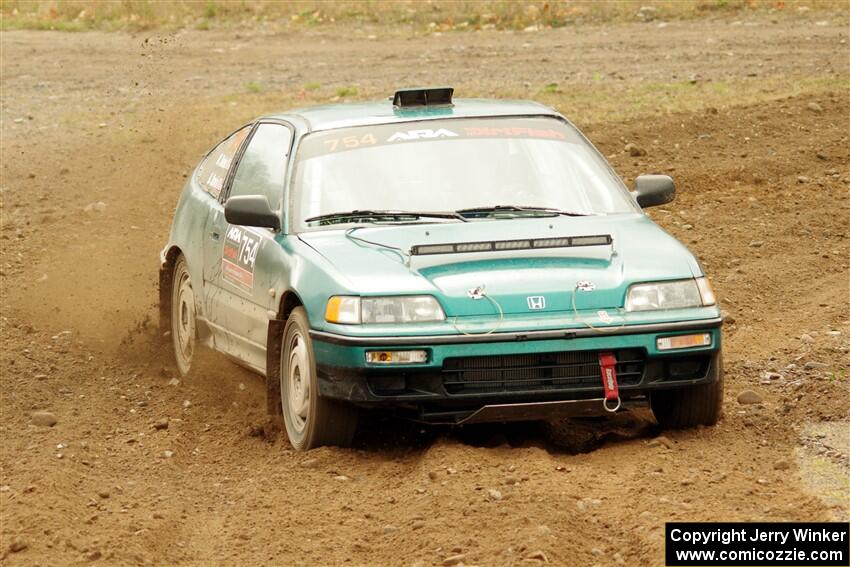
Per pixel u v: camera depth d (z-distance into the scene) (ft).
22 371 78.43
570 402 56.54
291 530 50.65
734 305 86.69
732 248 100.78
